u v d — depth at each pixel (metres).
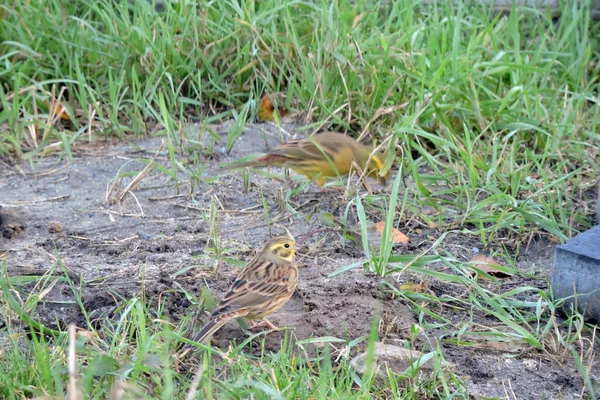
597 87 12.15
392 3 12.71
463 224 9.20
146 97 11.67
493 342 7.24
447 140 10.15
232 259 8.12
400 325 7.39
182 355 6.77
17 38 12.24
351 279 8.02
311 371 6.64
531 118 10.79
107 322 7.25
